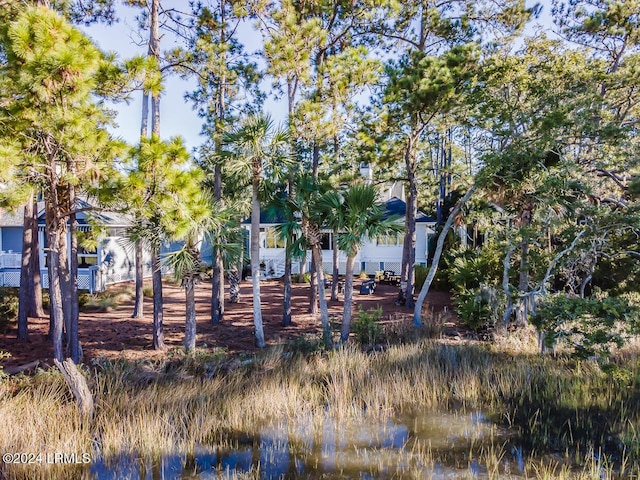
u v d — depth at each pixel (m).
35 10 5.57
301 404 7.09
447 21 13.08
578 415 6.68
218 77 11.16
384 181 13.30
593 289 11.40
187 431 6.20
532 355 9.14
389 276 19.31
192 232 7.98
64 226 7.38
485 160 10.83
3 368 7.40
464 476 5.02
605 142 9.80
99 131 6.32
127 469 5.32
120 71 6.73
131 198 6.19
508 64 11.34
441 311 13.30
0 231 19.41
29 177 6.35
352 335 10.44
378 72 10.98
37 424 5.77
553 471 5.10
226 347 9.18
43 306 13.11
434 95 10.35
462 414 6.87
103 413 6.18
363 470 5.23
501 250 12.23
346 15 12.12
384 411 6.95
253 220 9.60
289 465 5.39
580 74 11.80
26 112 5.82
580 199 9.83
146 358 8.21
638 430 6.07
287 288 11.41
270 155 9.17
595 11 14.33
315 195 10.11
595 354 8.32
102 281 16.91
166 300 15.63
